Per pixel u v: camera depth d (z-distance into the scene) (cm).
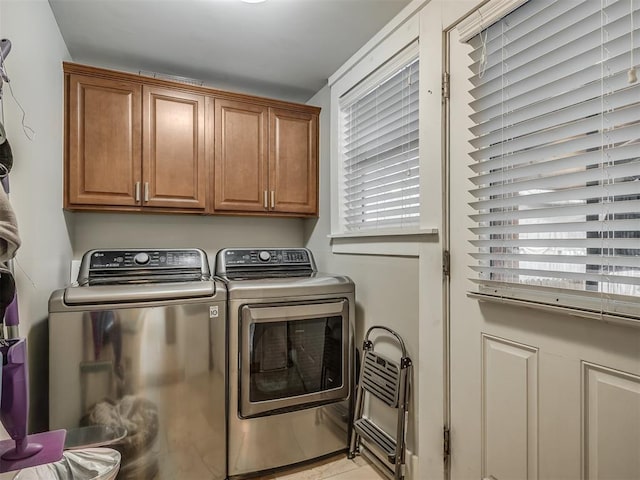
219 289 171
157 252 206
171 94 212
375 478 175
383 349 188
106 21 171
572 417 104
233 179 229
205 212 221
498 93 120
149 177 206
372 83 196
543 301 109
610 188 92
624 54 88
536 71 111
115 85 199
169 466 158
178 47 198
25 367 90
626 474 93
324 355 192
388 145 190
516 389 120
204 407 166
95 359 147
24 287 126
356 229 221
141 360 154
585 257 97
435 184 151
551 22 105
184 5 160
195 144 218
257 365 175
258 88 254
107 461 110
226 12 165
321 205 255
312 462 189
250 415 173
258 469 175
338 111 231
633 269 90
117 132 199
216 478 168
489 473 129
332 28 181
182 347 161
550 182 106
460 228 141
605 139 93
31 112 133
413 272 166
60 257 181
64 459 107
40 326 146
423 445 158
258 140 236
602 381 98
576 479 103
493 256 121
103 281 180
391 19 174
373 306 196
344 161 231
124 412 151
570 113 100
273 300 179
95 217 225
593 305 98
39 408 147
